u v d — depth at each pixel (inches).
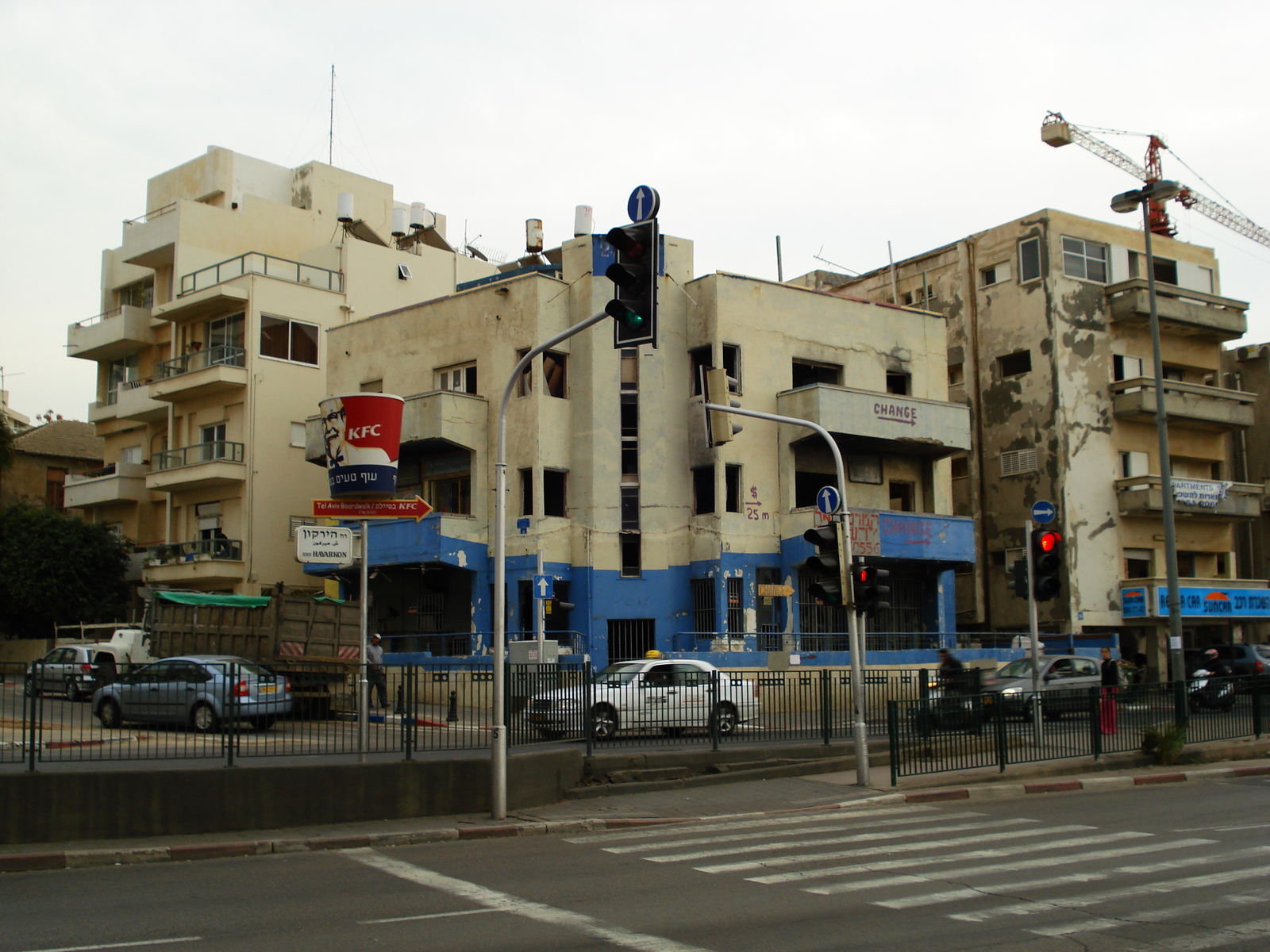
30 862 441.7
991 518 1577.3
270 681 550.6
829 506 710.5
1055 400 1514.5
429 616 1315.2
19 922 343.3
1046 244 1545.3
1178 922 335.3
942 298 1675.7
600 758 665.6
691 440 1272.1
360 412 577.6
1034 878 405.1
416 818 558.6
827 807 616.1
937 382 1445.6
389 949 305.7
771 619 1262.3
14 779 463.8
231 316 1584.6
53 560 1588.3
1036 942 311.7
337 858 472.4
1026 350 1556.3
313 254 1729.8
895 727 683.4
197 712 537.0
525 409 1240.8
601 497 1227.9
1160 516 1577.3
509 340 1272.1
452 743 607.2
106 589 1642.5
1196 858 442.3
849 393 1285.7
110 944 312.8
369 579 1350.9
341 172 1941.4
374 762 552.1
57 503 2044.8
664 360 1273.4
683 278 1309.1
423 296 1755.7
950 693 989.2
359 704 566.6
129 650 1229.7
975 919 341.7
